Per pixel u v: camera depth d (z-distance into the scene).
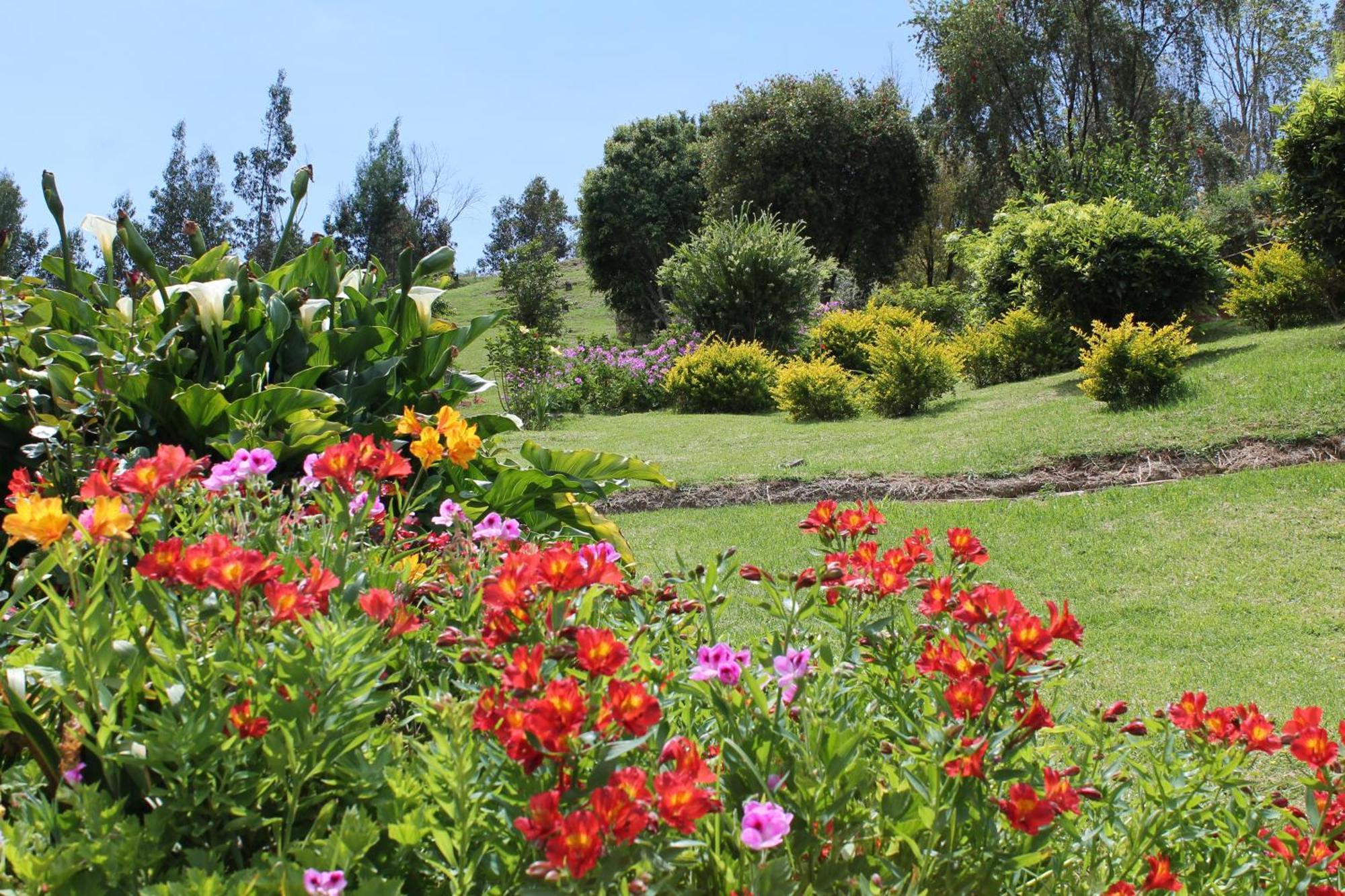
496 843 1.29
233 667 1.38
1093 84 27.14
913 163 32.78
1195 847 1.87
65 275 3.43
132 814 1.40
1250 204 20.44
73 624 1.38
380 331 3.49
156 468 1.71
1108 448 7.87
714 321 19.20
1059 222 12.87
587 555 1.68
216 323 3.18
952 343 16.06
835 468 8.71
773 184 31.20
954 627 1.85
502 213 68.19
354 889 1.24
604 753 1.29
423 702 1.44
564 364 17.91
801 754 1.43
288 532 2.01
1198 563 5.53
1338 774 2.21
